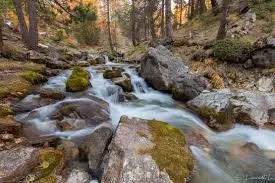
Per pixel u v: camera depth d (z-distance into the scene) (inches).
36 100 274.7
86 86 345.1
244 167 204.8
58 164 165.3
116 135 188.7
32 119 237.6
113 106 313.3
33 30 554.9
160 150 178.9
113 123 255.3
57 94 293.4
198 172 187.5
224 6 463.2
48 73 401.4
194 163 187.9
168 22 631.2
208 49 462.9
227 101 290.2
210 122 279.1
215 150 226.8
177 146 193.2
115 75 420.8
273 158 220.5
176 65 415.8
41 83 356.8
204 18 765.9
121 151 170.6
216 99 300.7
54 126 231.6
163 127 219.6
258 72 367.6
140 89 403.2
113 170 157.2
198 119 297.7
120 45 1729.8
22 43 580.7
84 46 1171.9
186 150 194.5
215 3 757.9
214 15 739.4
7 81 307.1
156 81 398.0
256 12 543.2
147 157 166.9
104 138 199.3
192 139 237.9
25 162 156.1
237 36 472.7
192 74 393.7
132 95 360.5
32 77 342.0
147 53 429.4
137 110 310.3
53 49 633.0
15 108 247.1
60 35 995.3
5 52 430.3
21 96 277.0
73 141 210.8
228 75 385.1
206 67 418.0
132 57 774.5
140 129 207.0
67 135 221.9
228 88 356.2
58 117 245.6
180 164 172.9
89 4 1328.7
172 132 215.2
